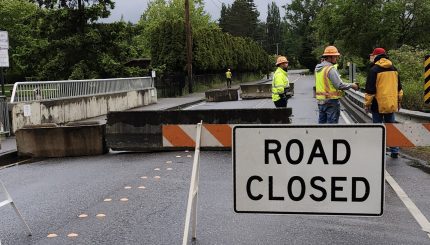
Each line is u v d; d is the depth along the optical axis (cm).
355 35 5138
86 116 2106
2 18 5069
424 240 537
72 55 3247
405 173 843
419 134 496
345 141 408
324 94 1009
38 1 3347
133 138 1202
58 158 1175
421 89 1842
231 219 627
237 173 423
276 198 420
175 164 1009
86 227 612
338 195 413
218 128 521
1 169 1042
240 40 6888
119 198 749
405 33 5100
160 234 577
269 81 7494
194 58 4462
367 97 935
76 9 3288
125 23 3403
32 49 3278
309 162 414
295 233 571
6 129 1516
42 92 1777
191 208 529
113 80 2483
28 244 557
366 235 558
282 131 414
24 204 736
